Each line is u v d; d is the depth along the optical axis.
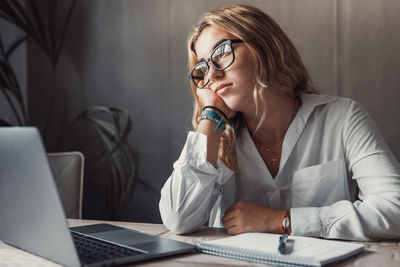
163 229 1.14
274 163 1.39
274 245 0.83
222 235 1.06
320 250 0.78
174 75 2.71
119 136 2.42
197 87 1.33
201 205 1.10
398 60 2.27
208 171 1.13
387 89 2.29
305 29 2.42
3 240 0.88
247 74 1.23
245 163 1.38
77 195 1.65
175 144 2.70
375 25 2.31
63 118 2.92
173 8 2.71
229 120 1.29
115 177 2.51
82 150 2.87
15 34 2.91
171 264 0.75
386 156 1.13
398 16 2.27
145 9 2.77
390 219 0.94
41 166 0.66
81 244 0.86
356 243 0.92
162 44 2.73
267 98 1.29
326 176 1.28
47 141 2.95
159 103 2.74
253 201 1.40
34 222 0.73
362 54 2.33
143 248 0.82
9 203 0.79
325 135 1.31
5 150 0.75
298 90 1.37
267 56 1.26
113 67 2.84
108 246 0.84
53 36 2.70
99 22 2.87
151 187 2.75
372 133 1.21
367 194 1.11
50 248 0.72
